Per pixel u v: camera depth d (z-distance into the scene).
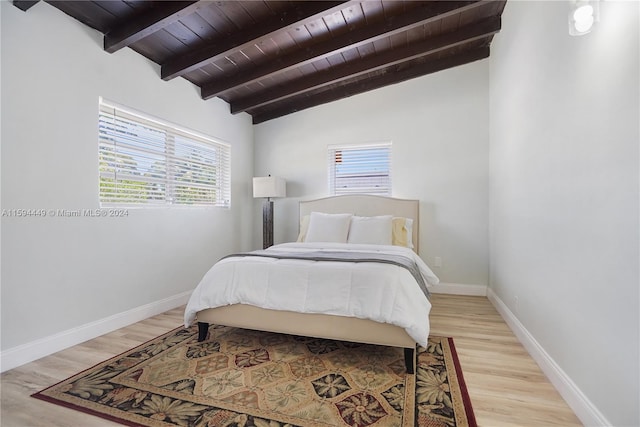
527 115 2.31
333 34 2.90
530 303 2.20
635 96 1.14
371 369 1.95
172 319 2.91
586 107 1.49
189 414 1.51
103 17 2.37
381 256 2.50
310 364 2.02
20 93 2.03
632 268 1.15
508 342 2.36
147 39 2.71
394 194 4.00
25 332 2.05
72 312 2.33
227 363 2.03
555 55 1.83
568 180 1.66
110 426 1.43
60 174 2.25
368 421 1.45
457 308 3.20
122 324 2.69
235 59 3.14
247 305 2.25
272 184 4.14
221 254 3.97
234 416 1.49
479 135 3.69
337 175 4.30
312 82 3.63
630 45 1.17
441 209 3.82
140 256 2.88
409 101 3.94
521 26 2.46
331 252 2.81
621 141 1.22
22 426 1.43
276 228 4.56
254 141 4.66
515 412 1.51
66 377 1.86
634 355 1.13
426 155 3.88
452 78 3.78
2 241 1.95
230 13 2.47
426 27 3.02
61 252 2.26
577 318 1.54
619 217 1.23
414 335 1.83
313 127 4.36
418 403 1.58
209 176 3.85
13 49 2.00
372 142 4.10
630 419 1.15
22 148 2.04
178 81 3.32
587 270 1.46
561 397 1.65
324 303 2.03
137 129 2.92
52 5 2.21
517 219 2.54
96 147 2.51
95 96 2.50
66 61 2.30
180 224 3.34
